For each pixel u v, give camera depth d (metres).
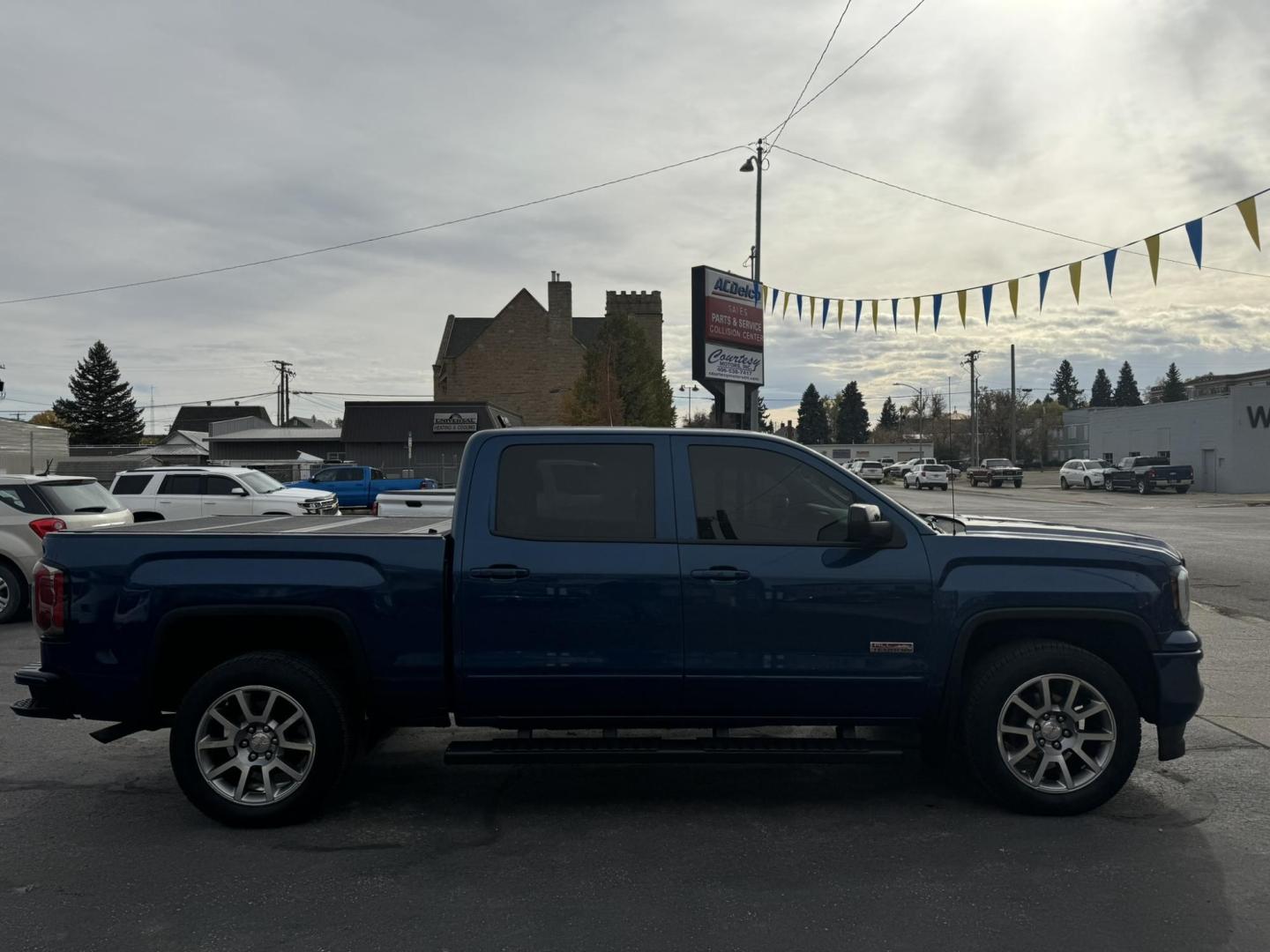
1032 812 4.49
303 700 4.38
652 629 4.39
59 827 4.47
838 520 4.55
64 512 10.94
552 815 4.60
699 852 4.12
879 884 3.77
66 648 4.45
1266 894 3.66
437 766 5.40
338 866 3.99
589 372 46.31
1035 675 4.41
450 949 3.28
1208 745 5.67
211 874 3.92
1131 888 3.72
